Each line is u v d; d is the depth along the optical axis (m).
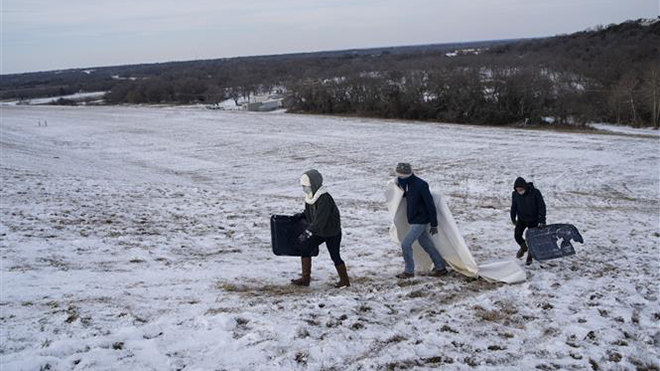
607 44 100.94
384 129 53.88
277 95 104.81
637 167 32.16
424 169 31.34
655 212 20.36
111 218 12.15
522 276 7.83
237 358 4.82
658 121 54.12
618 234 13.30
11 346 4.90
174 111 83.88
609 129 52.75
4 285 6.89
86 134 55.47
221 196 18.27
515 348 5.36
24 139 48.88
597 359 5.10
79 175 21.62
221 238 11.16
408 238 7.91
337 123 60.50
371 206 18.61
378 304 6.63
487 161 34.09
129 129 59.41
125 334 5.26
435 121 62.00
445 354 5.13
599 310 6.50
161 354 4.86
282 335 5.32
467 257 8.04
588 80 67.50
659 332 5.86
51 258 8.52
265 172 31.41
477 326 5.98
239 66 177.12
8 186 15.18
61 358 4.68
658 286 7.77
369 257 9.99
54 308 6.07
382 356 4.99
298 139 47.16
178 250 9.83
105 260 8.70
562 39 122.38
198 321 5.68
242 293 7.11
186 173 31.28
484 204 20.41
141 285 7.39
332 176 29.25
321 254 10.12
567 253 8.62
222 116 72.62
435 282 7.85
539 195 8.79
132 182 20.23
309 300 6.59
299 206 16.81
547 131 50.47
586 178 28.80
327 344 5.15
